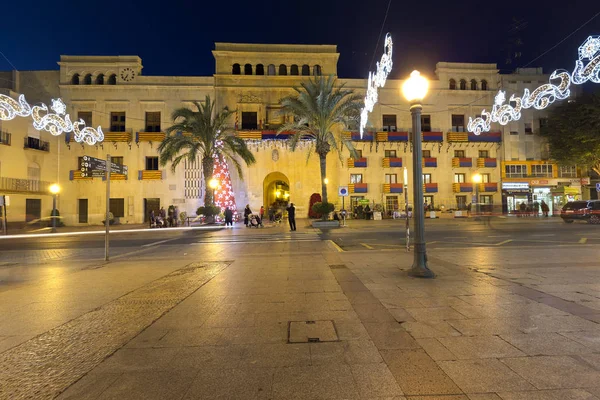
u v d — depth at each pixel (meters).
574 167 36.97
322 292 5.66
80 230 26.81
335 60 35.66
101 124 33.75
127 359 3.24
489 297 5.08
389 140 35.34
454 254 9.73
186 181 33.84
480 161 36.22
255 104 34.66
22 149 29.44
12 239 20.16
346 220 31.31
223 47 34.75
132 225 31.45
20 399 2.58
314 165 34.94
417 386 2.64
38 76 33.75
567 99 34.88
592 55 11.58
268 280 6.76
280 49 35.28
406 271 7.29
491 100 37.06
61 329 4.12
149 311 4.81
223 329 4.00
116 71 34.19
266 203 37.56
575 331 3.67
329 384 2.70
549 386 2.59
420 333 3.71
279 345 3.49
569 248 10.59
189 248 13.40
